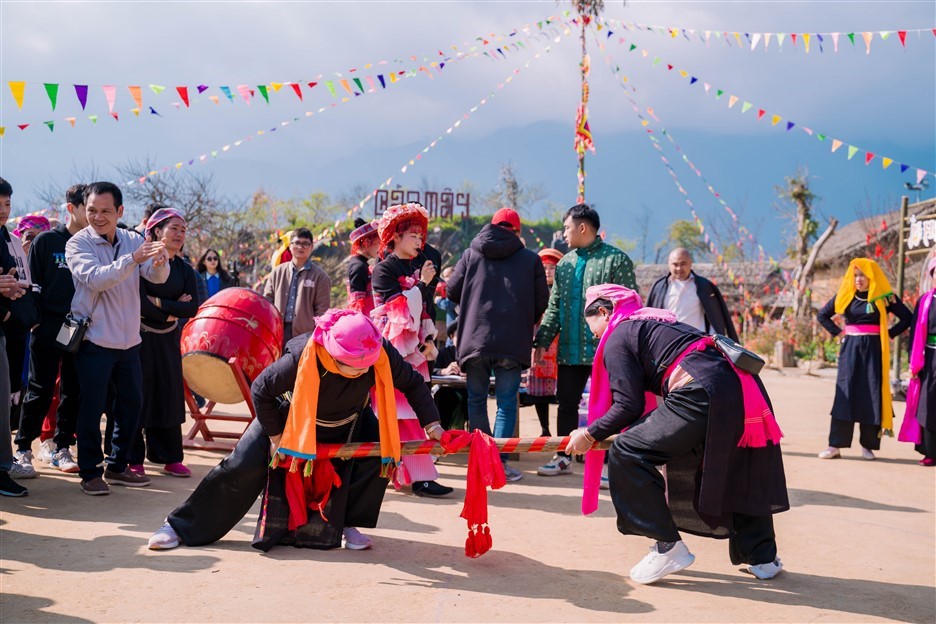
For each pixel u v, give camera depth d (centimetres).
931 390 762
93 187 562
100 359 559
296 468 429
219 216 2578
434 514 548
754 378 412
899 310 794
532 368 767
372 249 639
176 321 626
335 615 359
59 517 504
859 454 831
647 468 409
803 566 454
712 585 417
